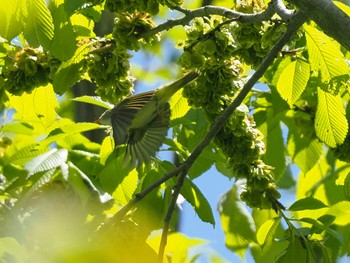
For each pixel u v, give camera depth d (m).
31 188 10.47
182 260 12.54
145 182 11.27
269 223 11.51
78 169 11.07
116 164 11.31
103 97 10.30
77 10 9.77
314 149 13.51
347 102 12.33
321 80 9.93
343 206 11.11
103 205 10.84
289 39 9.32
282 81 10.86
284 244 12.66
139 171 11.45
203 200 11.26
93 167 11.62
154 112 8.34
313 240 11.05
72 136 12.59
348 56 11.48
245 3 10.57
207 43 9.85
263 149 10.90
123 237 10.31
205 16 9.98
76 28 10.39
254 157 10.86
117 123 8.46
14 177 11.39
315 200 11.09
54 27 9.71
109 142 11.56
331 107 10.46
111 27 15.22
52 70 10.48
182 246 12.48
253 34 9.99
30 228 10.27
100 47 10.25
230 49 9.95
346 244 12.24
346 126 10.51
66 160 10.99
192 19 9.99
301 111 13.40
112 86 10.26
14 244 9.45
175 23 9.99
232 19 9.69
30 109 11.49
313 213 11.59
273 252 12.70
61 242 10.00
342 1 10.75
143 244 10.27
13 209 10.42
